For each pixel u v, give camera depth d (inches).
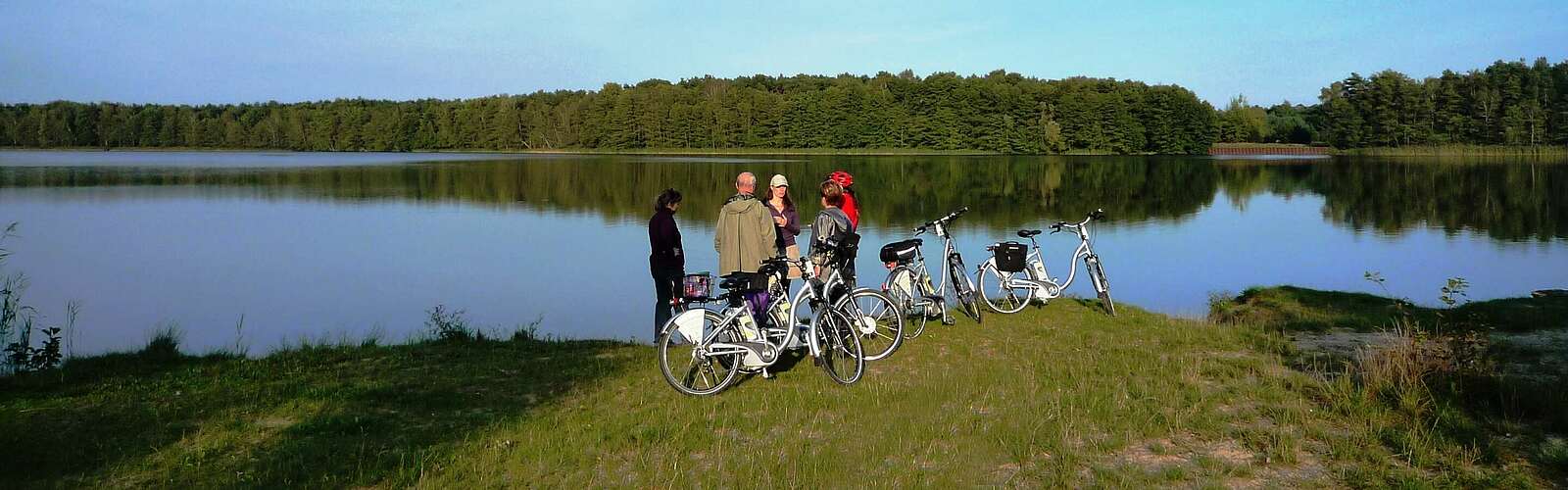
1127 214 1285.7
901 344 332.5
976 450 214.1
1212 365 289.6
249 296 616.4
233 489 196.9
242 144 5428.2
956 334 350.9
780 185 345.4
